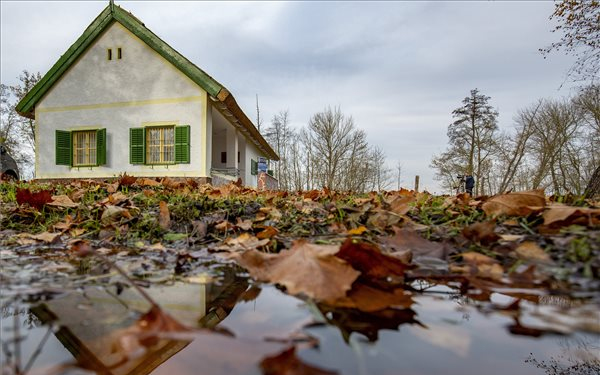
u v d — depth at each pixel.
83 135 10.98
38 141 10.99
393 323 0.69
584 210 1.24
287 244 1.43
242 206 2.28
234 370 0.52
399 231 1.34
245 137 15.77
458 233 1.39
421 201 2.28
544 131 29.55
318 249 0.97
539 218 1.42
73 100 10.91
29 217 2.26
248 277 1.04
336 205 2.15
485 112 32.75
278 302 0.82
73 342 0.62
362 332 0.66
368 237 1.46
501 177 32.34
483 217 1.61
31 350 0.58
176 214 2.07
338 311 0.75
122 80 10.63
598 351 0.76
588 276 0.89
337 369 0.52
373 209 1.99
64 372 0.53
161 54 10.25
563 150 28.53
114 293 0.90
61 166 10.88
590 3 9.36
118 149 10.56
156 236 1.76
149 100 10.43
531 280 0.90
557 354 0.78
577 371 0.80
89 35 10.78
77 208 2.39
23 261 1.29
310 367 0.52
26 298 0.84
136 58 10.58
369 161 35.75
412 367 0.55
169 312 0.76
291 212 2.20
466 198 2.52
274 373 0.50
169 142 10.52
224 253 1.39
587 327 0.61
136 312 0.75
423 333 0.65
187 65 9.95
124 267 1.20
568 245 1.05
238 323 0.69
